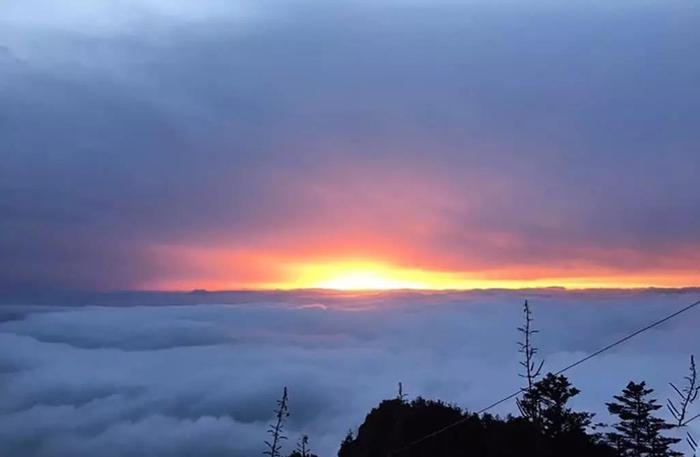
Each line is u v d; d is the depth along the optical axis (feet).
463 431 59.72
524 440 57.06
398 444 62.34
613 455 55.88
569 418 59.26
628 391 59.11
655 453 56.18
